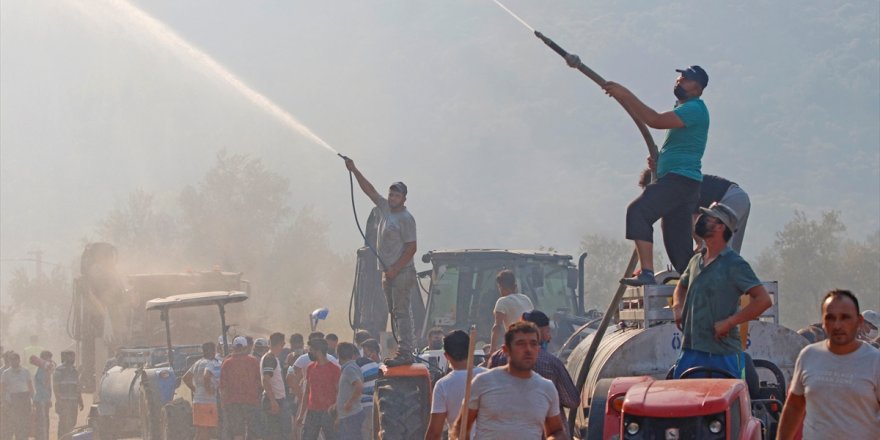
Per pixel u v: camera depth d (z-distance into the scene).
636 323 16.95
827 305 11.29
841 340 11.26
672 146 15.58
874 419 11.22
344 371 25.22
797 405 11.76
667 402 11.34
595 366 16.45
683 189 15.41
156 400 31.86
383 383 19.81
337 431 26.42
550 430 12.64
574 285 31.70
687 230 15.70
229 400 29.50
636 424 11.43
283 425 30.08
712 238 12.97
